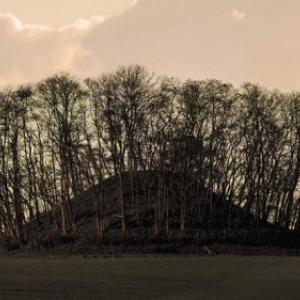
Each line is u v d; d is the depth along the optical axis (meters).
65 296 47.03
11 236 94.06
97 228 90.38
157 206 93.88
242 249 85.75
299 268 64.56
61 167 97.81
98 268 65.94
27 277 58.34
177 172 96.81
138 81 98.69
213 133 99.44
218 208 98.69
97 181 96.81
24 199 98.25
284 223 100.06
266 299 44.03
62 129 98.62
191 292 47.88
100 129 97.19
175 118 97.94
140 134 96.81
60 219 98.25
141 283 53.47
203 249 84.75
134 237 87.25
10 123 99.38
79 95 99.81
